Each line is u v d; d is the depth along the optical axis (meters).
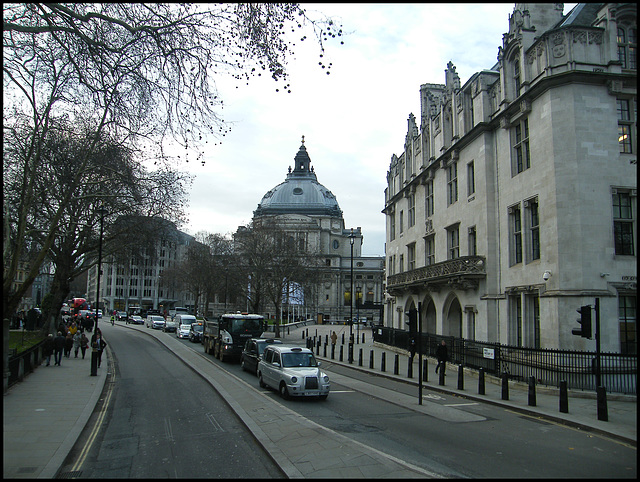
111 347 36.81
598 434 11.22
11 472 8.14
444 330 30.53
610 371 16.34
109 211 34.38
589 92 19.91
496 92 25.61
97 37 14.18
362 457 8.51
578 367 16.53
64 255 36.75
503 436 10.88
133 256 42.25
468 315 27.27
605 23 20.25
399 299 40.31
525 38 22.42
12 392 16.34
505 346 19.42
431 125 34.16
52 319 36.78
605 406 12.22
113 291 113.62
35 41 15.14
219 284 71.12
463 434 11.02
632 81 19.80
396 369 22.33
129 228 36.44
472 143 27.45
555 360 17.70
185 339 45.72
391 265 44.53
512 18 23.59
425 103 36.34
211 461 9.07
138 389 18.62
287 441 9.91
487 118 26.20
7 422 12.02
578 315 18.73
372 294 116.88
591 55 20.14
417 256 36.88
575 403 14.73
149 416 13.57
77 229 36.06
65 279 37.19
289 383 15.71
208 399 16.19
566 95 20.00
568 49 20.14
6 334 16.00
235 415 13.35
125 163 25.39
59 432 11.09
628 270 19.08
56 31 14.21
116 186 27.44
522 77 22.39
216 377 20.94
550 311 19.67
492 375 20.02
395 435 10.86
